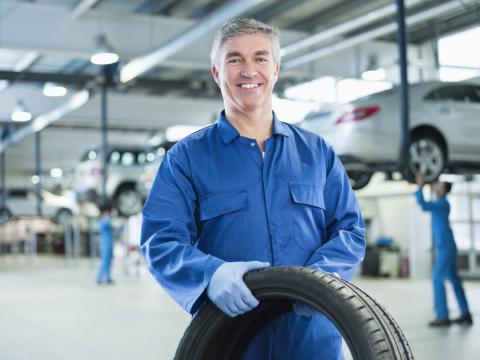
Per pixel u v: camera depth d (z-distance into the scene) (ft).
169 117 56.08
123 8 36.63
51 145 68.90
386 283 42.45
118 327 25.58
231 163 6.21
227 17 29.68
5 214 74.69
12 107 50.80
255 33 6.06
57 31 35.45
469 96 27.76
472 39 37.60
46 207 76.69
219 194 6.13
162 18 37.47
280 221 6.14
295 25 39.52
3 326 26.30
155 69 48.73
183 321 26.99
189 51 39.42
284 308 6.03
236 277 5.49
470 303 31.71
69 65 47.50
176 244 5.87
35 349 21.21
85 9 33.37
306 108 48.21
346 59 42.75
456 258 24.80
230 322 5.91
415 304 31.17
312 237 6.27
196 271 5.66
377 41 42.75
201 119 57.31
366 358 4.99
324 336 6.22
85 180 51.52
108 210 45.73
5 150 70.59
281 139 6.39
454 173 29.04
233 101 6.21
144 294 37.81
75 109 53.67
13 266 66.69
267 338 6.21
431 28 40.16
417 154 26.32
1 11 34.45
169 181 6.19
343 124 26.22
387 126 25.58
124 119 54.95
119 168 51.37
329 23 39.04
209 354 6.00
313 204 6.28
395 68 42.86
